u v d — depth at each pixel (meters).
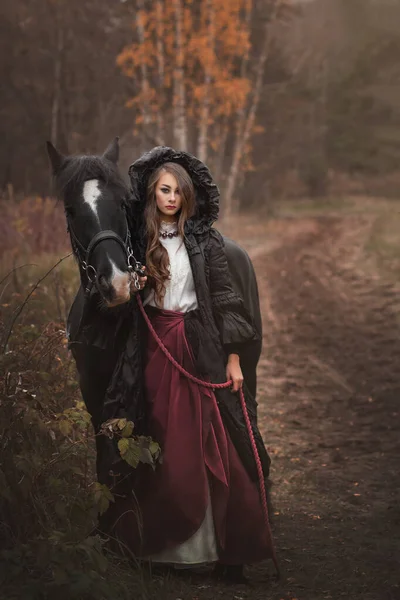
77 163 4.36
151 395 4.31
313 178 44.75
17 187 27.28
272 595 4.25
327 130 49.62
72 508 4.00
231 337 4.30
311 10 40.62
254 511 4.32
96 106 27.95
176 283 4.34
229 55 28.23
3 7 27.56
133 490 4.29
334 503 5.79
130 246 4.32
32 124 28.11
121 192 4.35
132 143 26.08
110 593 3.64
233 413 4.36
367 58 51.09
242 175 32.25
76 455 4.54
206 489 4.25
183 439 4.26
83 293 4.63
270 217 31.94
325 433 7.45
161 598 3.97
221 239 4.41
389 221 24.72
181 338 4.33
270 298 13.84
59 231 14.72
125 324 4.34
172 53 25.53
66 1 27.89
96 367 4.49
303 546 5.02
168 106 27.36
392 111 51.56
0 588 3.52
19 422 4.18
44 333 5.38
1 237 14.12
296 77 40.16
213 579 4.45
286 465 6.62
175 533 4.23
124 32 28.44
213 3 25.62
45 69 28.17
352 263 16.98
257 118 35.81
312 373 9.51
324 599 4.20
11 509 4.04
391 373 9.28
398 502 5.76
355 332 11.29
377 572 4.57
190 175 4.39
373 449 6.97
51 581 3.71
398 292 13.73
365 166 51.50
